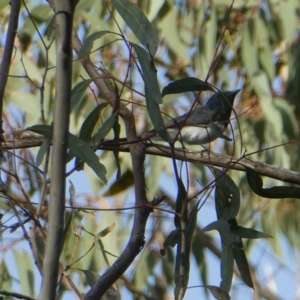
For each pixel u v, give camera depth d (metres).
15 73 10.16
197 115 10.25
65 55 4.20
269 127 11.20
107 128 6.17
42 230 5.04
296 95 11.44
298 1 11.39
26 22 10.55
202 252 11.85
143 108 11.07
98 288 5.41
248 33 11.19
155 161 11.55
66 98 4.24
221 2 11.16
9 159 5.61
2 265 9.92
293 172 6.97
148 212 5.84
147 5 10.84
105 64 10.79
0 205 8.88
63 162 4.28
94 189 10.98
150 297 11.78
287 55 11.94
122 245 11.15
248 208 12.06
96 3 10.89
